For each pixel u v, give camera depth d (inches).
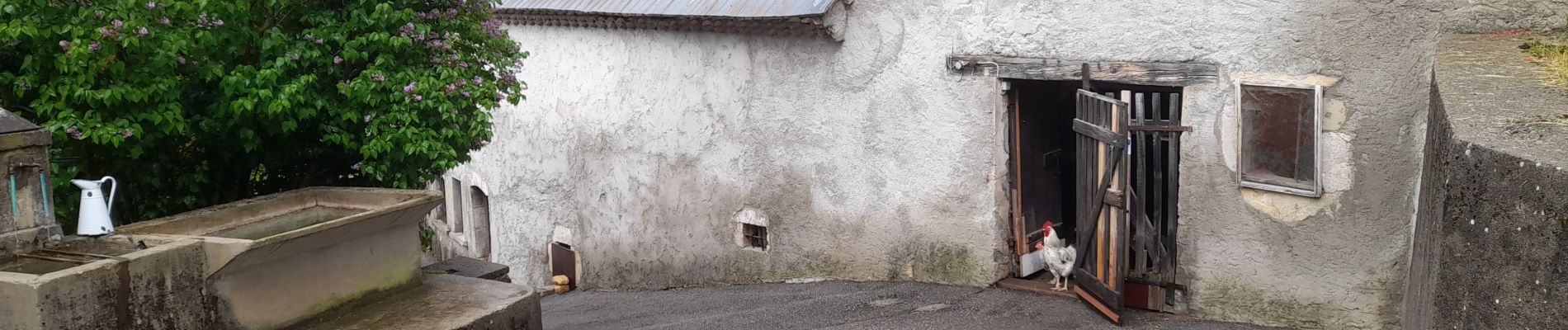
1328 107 257.0
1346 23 250.2
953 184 324.5
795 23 330.0
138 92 221.8
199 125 242.2
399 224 252.1
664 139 401.4
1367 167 254.8
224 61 242.8
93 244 215.3
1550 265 137.6
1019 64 301.1
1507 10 237.0
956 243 329.4
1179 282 291.7
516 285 262.2
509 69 320.2
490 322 239.9
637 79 404.8
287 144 271.7
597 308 384.2
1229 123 271.1
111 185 243.0
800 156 361.4
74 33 212.4
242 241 211.6
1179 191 286.5
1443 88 195.8
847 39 336.8
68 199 236.1
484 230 514.3
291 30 256.4
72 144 237.6
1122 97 302.4
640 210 417.7
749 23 344.2
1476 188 154.3
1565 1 232.1
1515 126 164.1
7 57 223.5
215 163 268.7
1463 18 240.1
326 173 288.8
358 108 255.6
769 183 372.2
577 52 426.9
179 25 231.0
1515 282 143.9
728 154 381.7
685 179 398.0
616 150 421.4
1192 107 276.4
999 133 312.8
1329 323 268.5
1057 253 309.0
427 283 264.8
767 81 361.7
